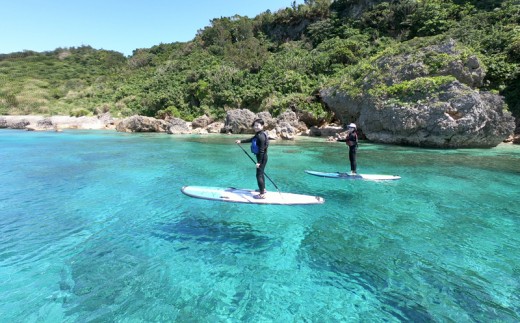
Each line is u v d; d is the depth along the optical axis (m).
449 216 7.88
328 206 8.66
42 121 36.66
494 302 4.36
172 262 5.48
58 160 15.62
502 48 26.22
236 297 4.47
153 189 10.38
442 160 15.93
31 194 9.71
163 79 49.72
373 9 44.88
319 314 4.10
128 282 4.83
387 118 22.52
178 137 27.38
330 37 46.59
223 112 37.00
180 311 4.12
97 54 84.88
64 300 4.34
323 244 6.25
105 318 3.97
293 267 5.34
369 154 17.94
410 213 8.11
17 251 5.87
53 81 63.16
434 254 5.84
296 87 34.88
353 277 5.04
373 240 6.46
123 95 50.56
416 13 38.56
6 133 30.75
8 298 4.38
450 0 38.56
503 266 5.38
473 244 6.26
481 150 19.70
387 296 4.52
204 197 7.91
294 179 11.78
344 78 28.55
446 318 4.02
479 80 22.64
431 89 21.05
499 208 8.50
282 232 6.86
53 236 6.58
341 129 26.80
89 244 6.20
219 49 56.12
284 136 25.34
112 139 25.56
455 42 24.09
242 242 6.34
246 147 20.80
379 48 37.28
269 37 56.66
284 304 4.31
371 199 9.31
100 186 10.72
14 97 51.88
